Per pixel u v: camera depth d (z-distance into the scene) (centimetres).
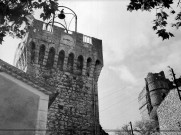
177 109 2850
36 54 2347
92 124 2223
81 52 2605
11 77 1280
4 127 1123
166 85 4703
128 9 712
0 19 784
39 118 1208
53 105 2147
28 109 1215
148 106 4716
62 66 2447
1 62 1351
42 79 2255
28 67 2242
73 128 2117
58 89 2273
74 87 2369
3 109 1171
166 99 3130
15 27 830
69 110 2200
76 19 2792
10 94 1227
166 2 672
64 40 2581
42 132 1173
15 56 2858
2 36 808
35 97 1271
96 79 2581
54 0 798
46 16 811
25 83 1291
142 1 695
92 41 2767
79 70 2523
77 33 2717
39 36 2441
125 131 3894
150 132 3784
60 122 2084
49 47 2450
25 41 2414
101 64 2650
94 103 2369
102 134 2275
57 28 2608
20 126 1151
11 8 778
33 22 2453
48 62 2398
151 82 4769
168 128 3045
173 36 714
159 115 3338
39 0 788
